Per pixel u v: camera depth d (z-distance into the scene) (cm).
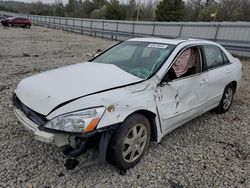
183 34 1752
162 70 304
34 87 272
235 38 1402
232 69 457
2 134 337
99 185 250
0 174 257
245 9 4856
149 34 2064
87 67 333
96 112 233
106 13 4819
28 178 254
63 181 252
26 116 259
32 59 942
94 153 252
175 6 4222
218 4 5259
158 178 268
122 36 2236
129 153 272
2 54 1014
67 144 236
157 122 294
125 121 257
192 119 396
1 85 562
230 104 488
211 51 409
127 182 258
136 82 281
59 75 298
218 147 344
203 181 269
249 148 348
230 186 264
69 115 230
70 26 3219
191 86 342
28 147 308
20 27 3206
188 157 312
